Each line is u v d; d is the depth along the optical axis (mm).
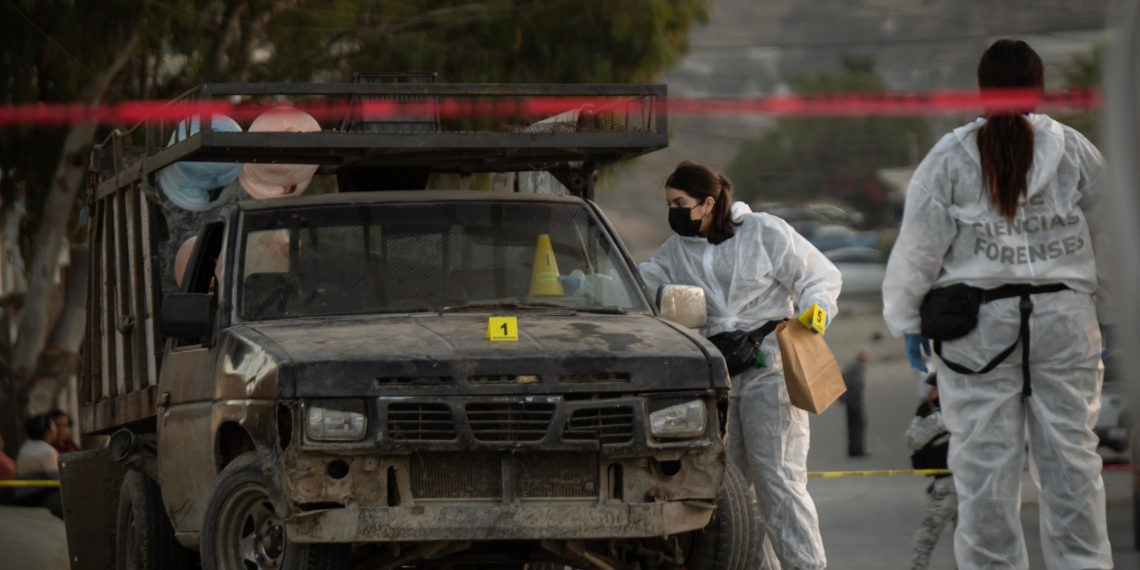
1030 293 18500
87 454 27188
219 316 20562
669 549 19141
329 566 17125
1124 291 5262
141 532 23906
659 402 17719
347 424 16953
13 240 68375
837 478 57562
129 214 27562
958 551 19281
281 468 17078
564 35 68062
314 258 21047
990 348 18656
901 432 80188
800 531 23531
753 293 23953
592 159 24719
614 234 22359
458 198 22047
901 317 19406
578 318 20016
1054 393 18594
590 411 17469
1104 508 18750
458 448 16969
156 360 25625
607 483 17469
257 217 21500
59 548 34781
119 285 28047
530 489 17266
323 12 62656
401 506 16891
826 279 23953
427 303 20625
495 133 21297
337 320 19938
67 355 64250
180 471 21781
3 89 56750
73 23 55781
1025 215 18500
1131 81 5129
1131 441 6363
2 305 68562
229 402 18656
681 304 21453
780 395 23719
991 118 18469
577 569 20984
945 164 18812
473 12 65812
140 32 57469
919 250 19000
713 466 17891
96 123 60188
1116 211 5234
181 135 26688
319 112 27453
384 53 64750
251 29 63125
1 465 42906
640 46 68312
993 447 18844
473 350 17547
